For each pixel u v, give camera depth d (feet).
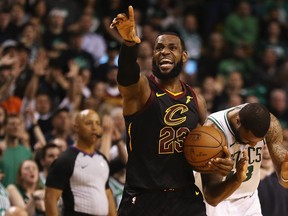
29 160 44.09
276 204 41.06
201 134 28.27
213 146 28.04
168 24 81.35
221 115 30.48
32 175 43.65
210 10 85.61
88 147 39.45
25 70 59.98
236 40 83.41
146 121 28.30
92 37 73.10
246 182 32.22
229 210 32.71
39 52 58.08
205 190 29.22
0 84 53.62
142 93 28.04
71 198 38.73
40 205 42.09
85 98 58.13
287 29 85.15
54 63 66.23
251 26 84.02
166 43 28.58
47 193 38.40
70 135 51.88
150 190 28.50
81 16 76.74
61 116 51.47
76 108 57.36
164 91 28.66
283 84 75.51
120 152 45.65
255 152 31.22
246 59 78.13
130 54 26.89
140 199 28.53
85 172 38.81
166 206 28.53
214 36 78.54
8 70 53.98
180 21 83.66
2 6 71.51
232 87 69.97
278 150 30.99
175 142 28.45
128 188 28.89
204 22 85.20
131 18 26.30
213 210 32.60
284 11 89.61
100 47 73.15
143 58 65.77
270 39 83.97
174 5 86.63
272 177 41.73
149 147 28.35
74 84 57.67
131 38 26.58
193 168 28.63
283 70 76.02
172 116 28.43
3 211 41.42
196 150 28.07
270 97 72.13
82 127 39.09
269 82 75.72
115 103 59.11
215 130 28.55
